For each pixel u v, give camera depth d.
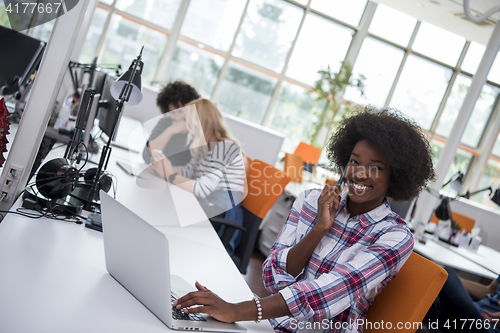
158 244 0.82
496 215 6.09
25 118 1.30
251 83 7.34
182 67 7.10
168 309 0.83
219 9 7.01
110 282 0.97
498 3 5.10
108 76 2.56
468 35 6.74
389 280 1.09
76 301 0.83
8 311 0.72
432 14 6.32
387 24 7.43
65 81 3.00
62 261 1.00
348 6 7.31
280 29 7.24
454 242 3.59
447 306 2.07
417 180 1.16
